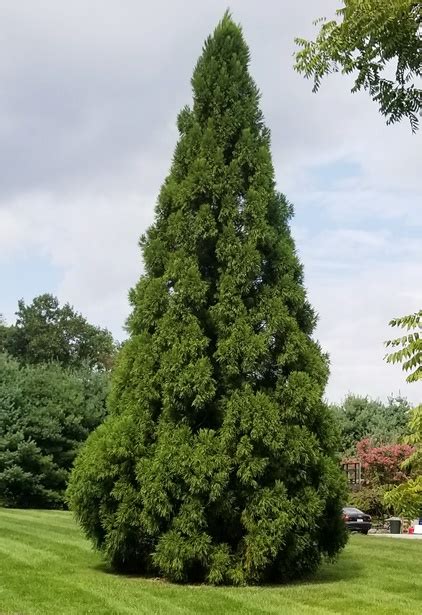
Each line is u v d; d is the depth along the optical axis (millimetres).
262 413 8570
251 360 8867
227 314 9117
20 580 8000
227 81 10172
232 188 9641
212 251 9711
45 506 25812
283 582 8812
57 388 27578
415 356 3260
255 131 10219
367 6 3461
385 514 31547
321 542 9375
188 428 8758
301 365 9250
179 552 8320
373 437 35531
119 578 8664
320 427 9234
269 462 8609
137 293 9859
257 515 8492
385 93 3770
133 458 8867
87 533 9297
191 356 8953
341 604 7250
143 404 9180
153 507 8492
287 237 10008
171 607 6855
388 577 9273
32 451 25062
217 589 8031
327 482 8945
